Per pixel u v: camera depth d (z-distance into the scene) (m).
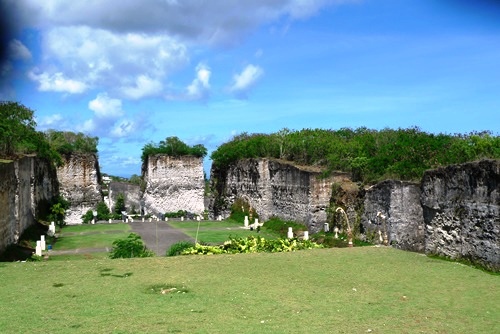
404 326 10.06
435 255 19.50
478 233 16.94
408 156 26.89
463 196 17.91
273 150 42.03
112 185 63.47
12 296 12.32
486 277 14.79
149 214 57.38
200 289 13.01
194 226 38.12
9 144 33.22
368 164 30.14
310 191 32.66
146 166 61.28
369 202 25.67
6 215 22.88
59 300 11.91
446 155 24.80
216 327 9.91
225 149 48.66
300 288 13.19
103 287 13.24
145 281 13.96
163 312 10.92
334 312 10.99
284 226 34.38
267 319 10.45
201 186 60.38
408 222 22.61
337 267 16.06
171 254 20.75
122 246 20.61
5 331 9.68
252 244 20.70
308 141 39.12
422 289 13.23
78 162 54.66
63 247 27.09
